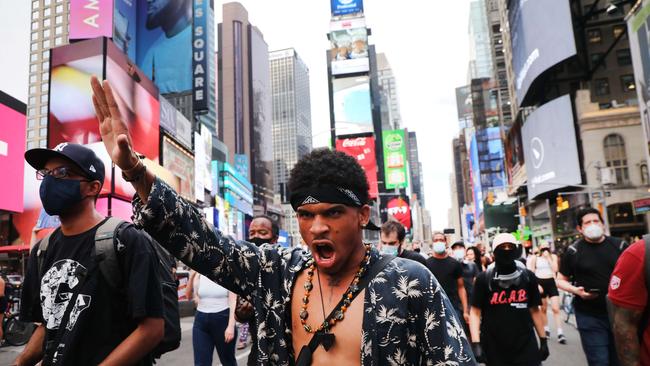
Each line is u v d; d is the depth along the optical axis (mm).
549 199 50281
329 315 1394
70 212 2252
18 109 26906
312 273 1494
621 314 2391
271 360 1461
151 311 2111
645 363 2352
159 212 1491
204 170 60125
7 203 25516
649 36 29125
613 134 42031
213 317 5195
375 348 1315
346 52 77562
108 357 1984
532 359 4418
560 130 44250
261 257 1591
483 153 97562
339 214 1385
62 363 2008
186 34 86438
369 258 1457
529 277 4535
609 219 40344
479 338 4648
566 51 40562
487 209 77562
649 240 2361
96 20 56750
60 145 2236
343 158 1426
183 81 85125
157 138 38656
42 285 2189
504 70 87250
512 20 52062
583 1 48281
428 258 6973
